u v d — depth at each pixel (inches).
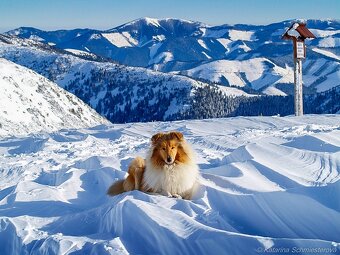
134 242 105.0
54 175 201.8
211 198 130.5
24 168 236.4
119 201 124.6
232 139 271.3
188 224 104.7
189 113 3599.9
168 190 136.6
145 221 108.5
